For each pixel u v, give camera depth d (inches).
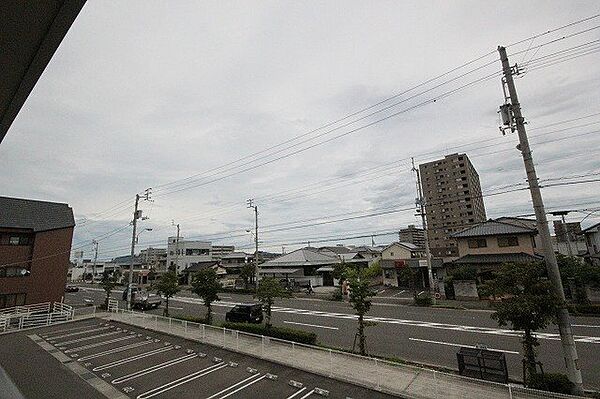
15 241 1079.0
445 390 403.5
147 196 1266.0
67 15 91.4
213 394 425.1
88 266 3590.1
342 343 660.1
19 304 1047.0
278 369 504.7
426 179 3043.8
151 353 607.5
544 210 424.8
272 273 1941.4
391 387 418.0
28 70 108.2
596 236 1400.1
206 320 847.1
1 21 88.0
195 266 2450.8
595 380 447.8
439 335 703.7
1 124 133.4
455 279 1253.7
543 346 606.5
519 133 453.1
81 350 643.5
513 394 380.5
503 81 476.7
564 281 1028.5
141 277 2524.6
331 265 1883.6
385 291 1551.4
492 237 1338.6
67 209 1250.6
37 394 439.5
